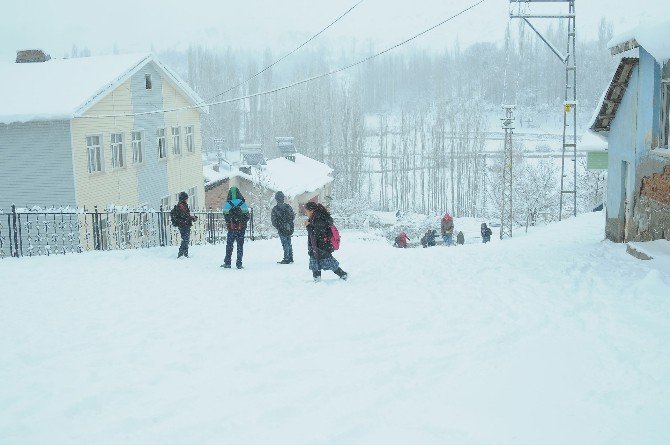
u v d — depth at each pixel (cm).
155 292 1024
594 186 4484
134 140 2653
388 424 455
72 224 2047
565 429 435
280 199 1430
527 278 1020
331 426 457
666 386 500
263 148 8688
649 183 1167
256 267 1377
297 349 667
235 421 473
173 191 3002
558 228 2114
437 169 7869
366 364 606
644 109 1177
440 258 1370
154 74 2792
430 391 523
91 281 1111
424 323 766
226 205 1341
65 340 720
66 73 2478
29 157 2223
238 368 607
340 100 9300
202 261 1463
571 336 659
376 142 11638
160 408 504
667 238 1103
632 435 420
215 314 855
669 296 788
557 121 14012
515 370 564
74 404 513
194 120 3222
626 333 651
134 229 1872
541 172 5153
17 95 2286
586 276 978
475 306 844
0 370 611
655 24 925
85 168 2275
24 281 1088
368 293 986
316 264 1109
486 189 7319
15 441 445
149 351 673
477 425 446
